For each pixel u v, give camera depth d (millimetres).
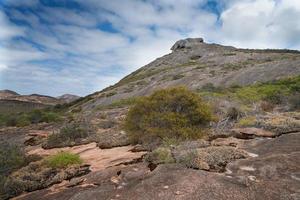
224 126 15867
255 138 12828
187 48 106000
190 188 6898
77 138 19219
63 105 73688
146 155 10414
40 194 8852
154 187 7199
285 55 69125
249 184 7125
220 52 92000
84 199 7266
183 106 14109
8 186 9773
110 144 15094
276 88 28641
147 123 13625
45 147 18234
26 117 39969
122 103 44094
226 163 8898
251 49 95750
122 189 7613
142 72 90312
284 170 7902
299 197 6406
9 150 15172
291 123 14484
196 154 9062
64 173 10484
